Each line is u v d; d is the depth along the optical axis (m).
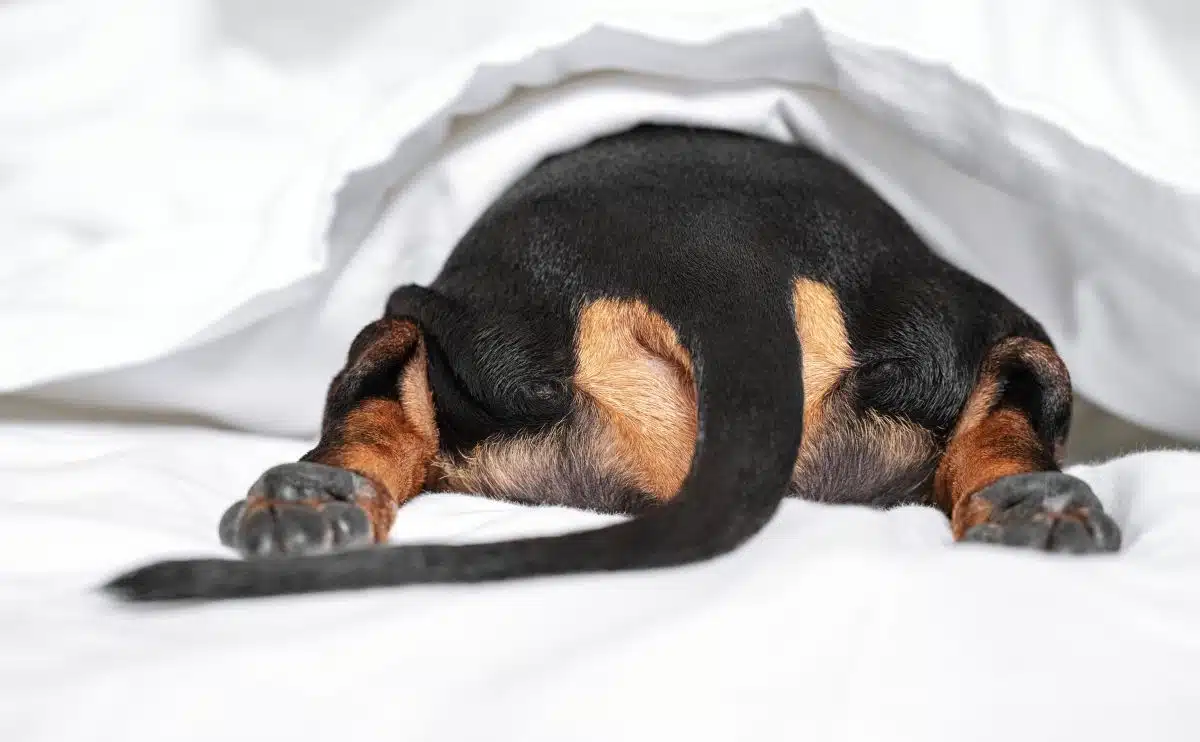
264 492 0.49
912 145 0.64
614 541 0.43
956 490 0.54
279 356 0.67
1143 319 0.64
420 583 0.42
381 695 0.36
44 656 0.38
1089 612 0.39
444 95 0.62
